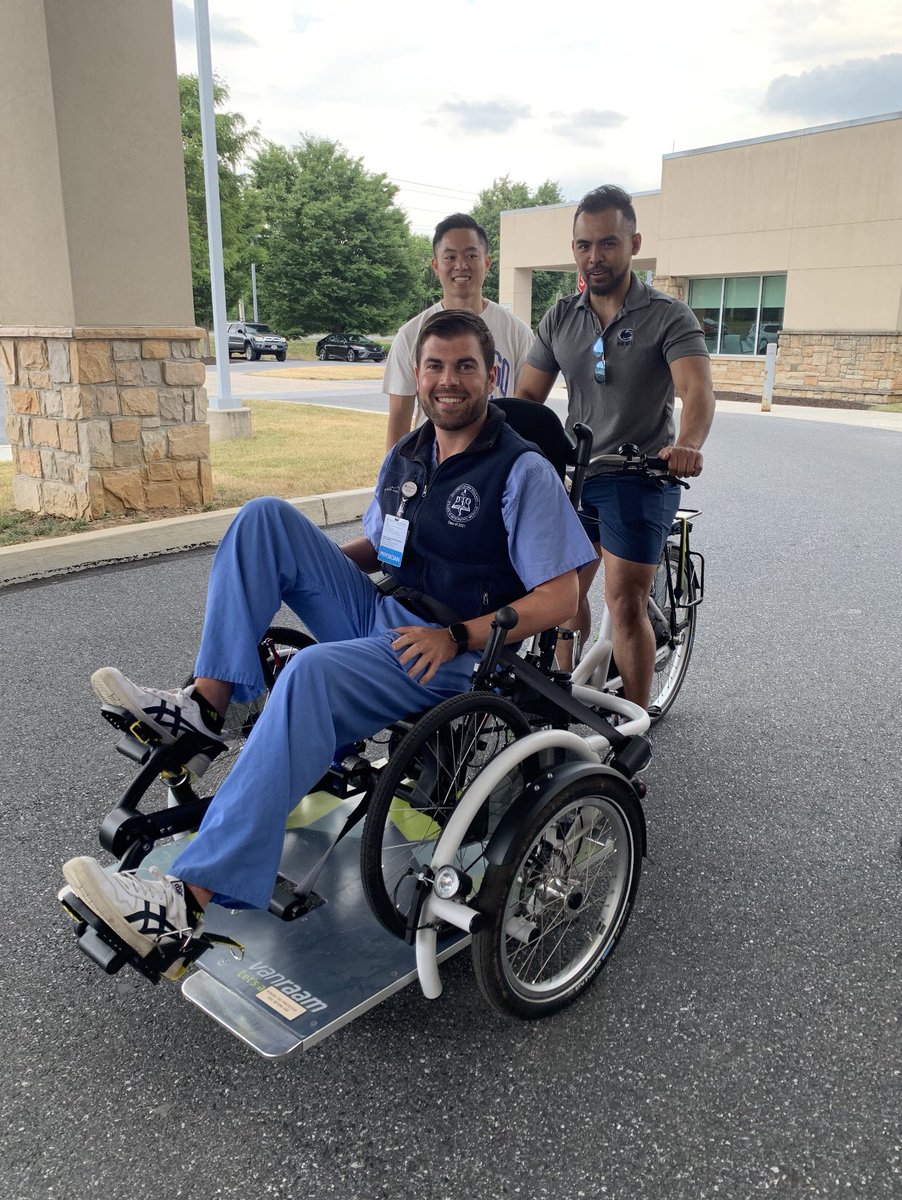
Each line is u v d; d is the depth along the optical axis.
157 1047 2.11
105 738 3.60
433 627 2.23
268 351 34.59
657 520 3.21
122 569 5.89
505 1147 1.85
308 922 2.22
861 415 17.14
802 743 3.68
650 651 3.32
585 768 2.13
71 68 5.86
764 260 20.55
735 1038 2.14
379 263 51.12
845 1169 1.80
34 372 6.64
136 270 6.49
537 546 2.26
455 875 1.94
